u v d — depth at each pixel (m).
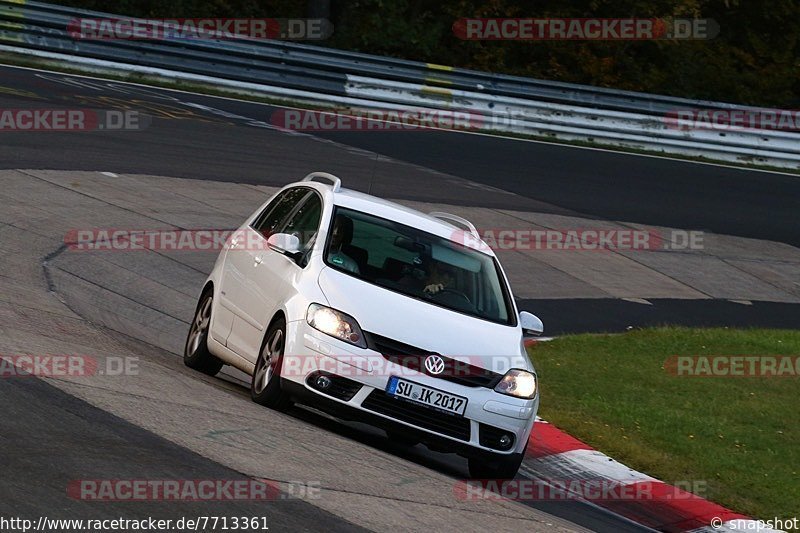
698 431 38.03
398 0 128.88
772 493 32.25
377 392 28.16
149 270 50.31
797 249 82.12
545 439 35.00
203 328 35.75
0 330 31.88
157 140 74.25
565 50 131.25
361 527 21.36
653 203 85.94
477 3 132.38
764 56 144.75
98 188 60.88
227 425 26.53
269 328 30.59
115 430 24.05
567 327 56.22
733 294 70.31
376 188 72.75
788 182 100.38
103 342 34.72
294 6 129.38
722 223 84.38
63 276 45.22
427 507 23.86
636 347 51.69
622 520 29.25
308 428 28.56
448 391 28.41
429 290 31.22
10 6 90.31
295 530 20.28
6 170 59.56
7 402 24.39
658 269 71.81
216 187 66.94
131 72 93.88
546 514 26.92
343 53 98.56
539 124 102.31
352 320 28.83
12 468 20.39
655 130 104.44
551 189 84.12
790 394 45.75
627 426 37.66
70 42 92.31
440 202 73.38
